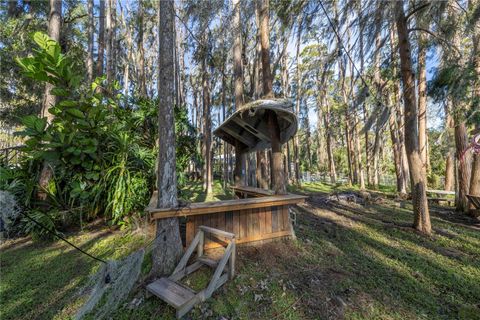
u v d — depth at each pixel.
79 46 10.12
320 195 9.06
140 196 4.09
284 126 4.11
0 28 7.25
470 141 5.53
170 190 2.53
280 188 3.79
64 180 3.91
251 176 7.45
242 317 1.93
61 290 2.30
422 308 2.08
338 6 4.72
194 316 1.93
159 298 2.09
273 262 2.88
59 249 3.26
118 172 4.05
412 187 4.38
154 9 11.86
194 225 2.94
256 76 8.41
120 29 12.90
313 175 20.30
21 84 8.84
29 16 7.43
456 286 2.43
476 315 1.97
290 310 2.02
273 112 3.77
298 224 4.74
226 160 13.21
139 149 4.63
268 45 5.39
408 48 4.25
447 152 6.60
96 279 1.82
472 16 3.98
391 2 4.00
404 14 4.21
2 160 4.52
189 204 2.76
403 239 3.86
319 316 1.95
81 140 3.73
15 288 2.33
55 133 3.69
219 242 3.05
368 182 14.69
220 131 5.10
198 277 2.45
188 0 5.54
